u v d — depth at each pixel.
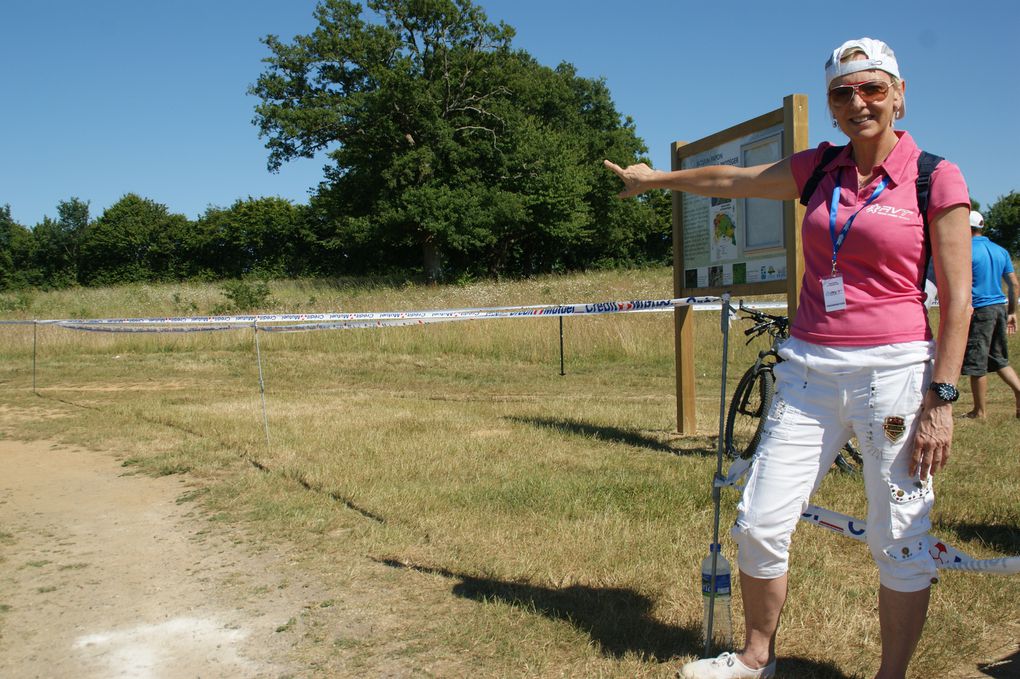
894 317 2.32
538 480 5.45
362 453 6.45
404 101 43.84
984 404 7.73
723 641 3.02
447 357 15.10
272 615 3.52
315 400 10.05
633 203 57.31
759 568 2.55
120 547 4.48
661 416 8.43
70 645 3.32
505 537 4.35
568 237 49.12
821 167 2.55
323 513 4.86
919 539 2.35
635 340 14.74
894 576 2.37
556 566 3.92
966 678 2.85
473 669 2.98
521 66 50.06
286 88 44.91
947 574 3.70
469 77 46.41
